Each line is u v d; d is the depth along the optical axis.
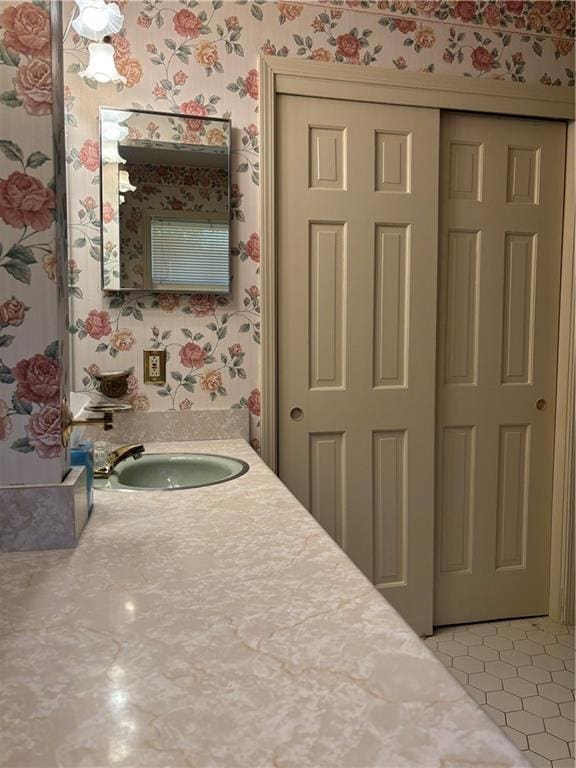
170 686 0.52
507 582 2.29
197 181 1.83
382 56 1.99
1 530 0.88
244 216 1.90
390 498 2.12
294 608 0.67
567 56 2.16
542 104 2.14
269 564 0.82
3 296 0.90
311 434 2.04
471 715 0.48
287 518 1.05
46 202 0.90
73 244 1.76
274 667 0.55
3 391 0.89
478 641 2.12
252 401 1.95
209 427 1.89
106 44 1.61
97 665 0.55
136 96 1.79
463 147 2.14
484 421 2.24
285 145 1.94
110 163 1.77
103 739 0.45
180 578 0.77
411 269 2.07
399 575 2.14
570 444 2.26
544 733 1.60
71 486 0.89
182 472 1.64
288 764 0.42
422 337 2.11
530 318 2.26
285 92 1.91
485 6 2.07
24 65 0.88
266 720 0.47
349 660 0.56
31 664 0.56
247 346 1.93
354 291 2.03
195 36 1.83
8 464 0.90
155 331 1.85
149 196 1.80
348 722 0.47
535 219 2.23
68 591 0.73
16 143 0.89
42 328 0.91
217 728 0.46
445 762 0.42
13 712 0.48
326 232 2.00
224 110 1.86
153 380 1.85
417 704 0.49
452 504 2.23
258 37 1.88
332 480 2.07
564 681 1.86
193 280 1.85
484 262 2.19
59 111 0.95
